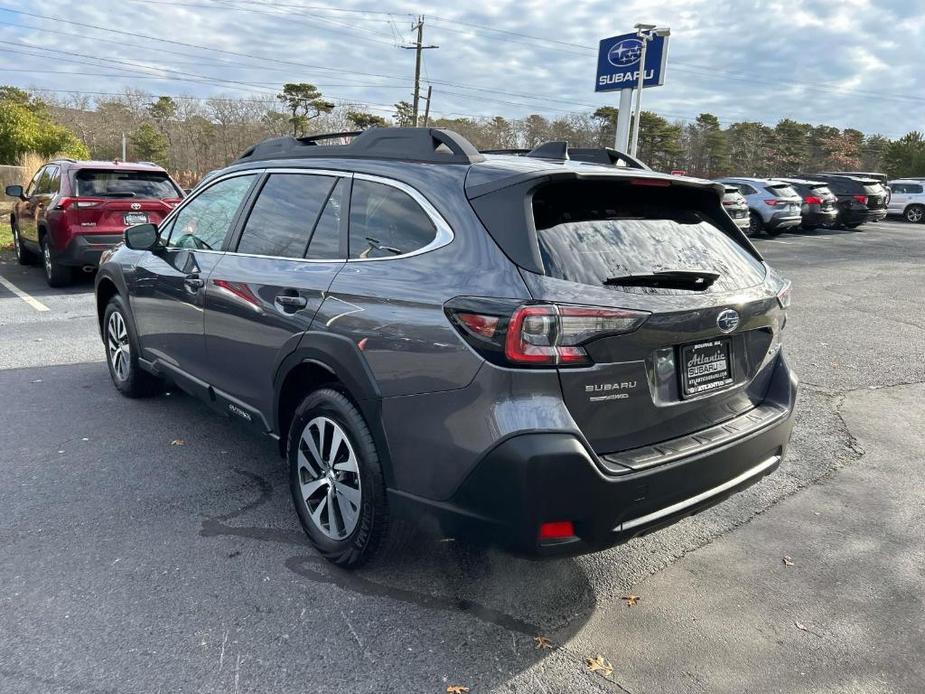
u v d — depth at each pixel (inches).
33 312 321.4
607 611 111.7
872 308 382.3
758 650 103.6
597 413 94.0
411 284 103.0
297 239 130.7
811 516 146.7
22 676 92.1
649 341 96.6
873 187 908.6
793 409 122.1
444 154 113.0
